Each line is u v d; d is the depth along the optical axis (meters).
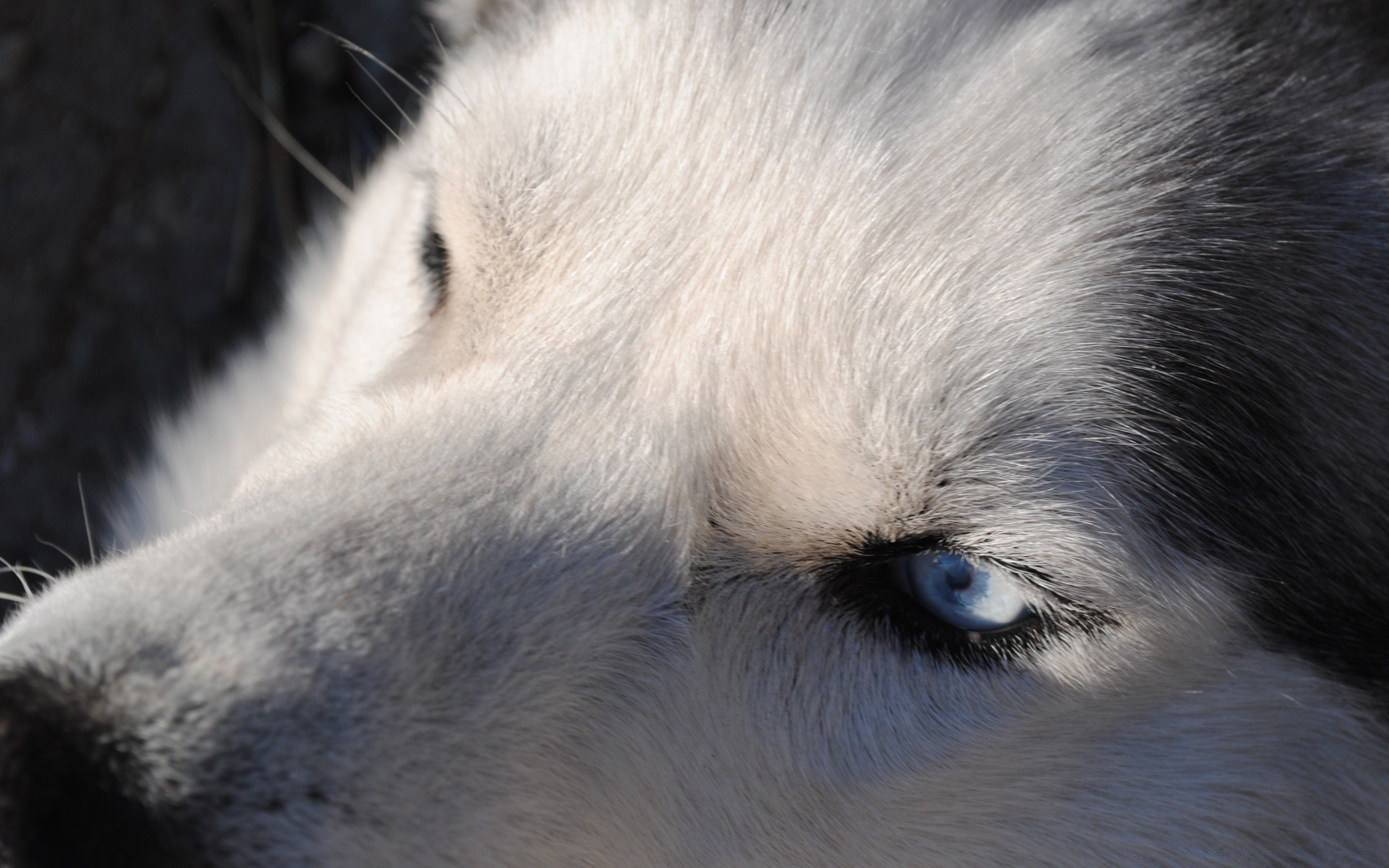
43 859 0.64
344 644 0.66
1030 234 0.67
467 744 0.66
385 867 0.65
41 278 0.96
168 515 0.84
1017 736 0.68
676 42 0.70
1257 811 0.70
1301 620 0.68
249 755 0.64
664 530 0.68
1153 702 0.68
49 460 0.91
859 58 0.69
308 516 0.67
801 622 0.68
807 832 0.69
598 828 0.68
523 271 0.70
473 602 0.67
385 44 1.05
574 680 0.67
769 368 0.68
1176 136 0.68
